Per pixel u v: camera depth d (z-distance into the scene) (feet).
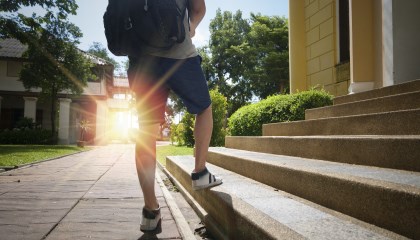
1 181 16.38
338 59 25.55
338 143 9.46
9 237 7.36
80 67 73.82
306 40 30.04
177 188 13.78
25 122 78.64
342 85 24.93
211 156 15.47
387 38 17.33
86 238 7.36
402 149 7.29
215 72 133.39
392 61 16.88
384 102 11.83
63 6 67.31
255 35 123.65
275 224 5.25
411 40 16.66
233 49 128.47
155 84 7.13
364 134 10.86
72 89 73.92
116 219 9.00
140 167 7.28
